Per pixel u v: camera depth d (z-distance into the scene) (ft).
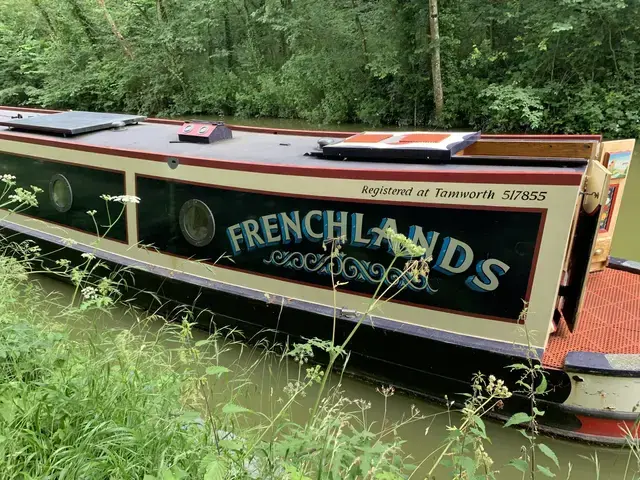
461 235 11.23
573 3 40.93
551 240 10.46
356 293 12.89
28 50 78.54
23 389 7.84
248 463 7.14
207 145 16.85
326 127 55.62
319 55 58.44
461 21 49.44
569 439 11.16
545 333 10.93
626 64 42.52
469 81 48.49
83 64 75.72
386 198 11.78
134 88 73.51
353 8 55.88
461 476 7.06
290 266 13.70
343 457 7.16
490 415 11.73
